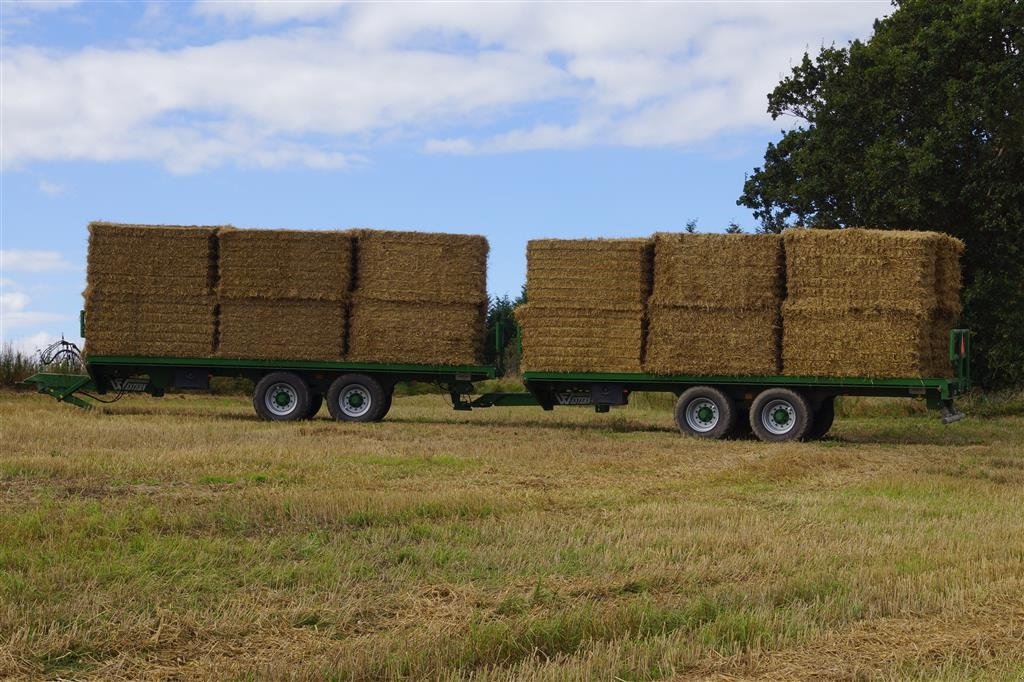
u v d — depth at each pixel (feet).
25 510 27.81
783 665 17.62
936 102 86.79
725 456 45.60
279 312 58.95
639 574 22.89
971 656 18.15
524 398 59.06
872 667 17.52
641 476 39.04
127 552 23.66
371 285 58.90
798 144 96.94
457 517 29.43
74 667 17.03
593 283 56.03
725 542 26.37
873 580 22.65
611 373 55.98
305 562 23.58
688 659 17.70
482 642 17.98
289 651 17.78
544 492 34.17
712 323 55.01
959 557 25.13
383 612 20.16
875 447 52.31
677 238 55.21
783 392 54.65
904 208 83.15
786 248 54.13
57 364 73.15
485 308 60.08
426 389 96.58
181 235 59.16
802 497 34.58
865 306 53.11
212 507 28.91
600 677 16.79
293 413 59.26
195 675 16.78
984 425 68.44
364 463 39.29
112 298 59.06
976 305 86.07
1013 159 87.04
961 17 84.28
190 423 53.36
